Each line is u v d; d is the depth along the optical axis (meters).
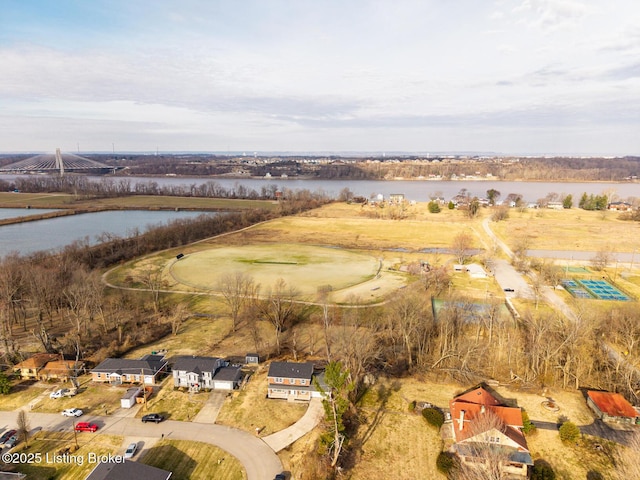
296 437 60.09
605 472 53.56
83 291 97.06
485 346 79.88
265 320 99.50
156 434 60.44
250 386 72.62
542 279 120.12
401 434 60.97
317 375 72.50
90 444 58.28
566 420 63.66
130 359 77.12
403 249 171.25
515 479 52.34
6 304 93.19
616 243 176.00
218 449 57.53
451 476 52.38
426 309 97.31
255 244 181.38
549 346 74.44
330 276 133.38
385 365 79.44
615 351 82.12
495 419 55.53
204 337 91.81
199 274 136.25
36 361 75.75
